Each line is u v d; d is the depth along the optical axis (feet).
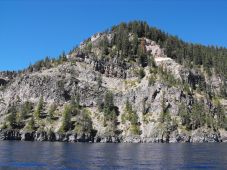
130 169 260.83
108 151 451.12
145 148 526.57
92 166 275.80
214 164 299.99
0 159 312.71
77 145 597.11
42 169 252.42
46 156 352.28
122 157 359.66
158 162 311.68
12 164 277.64
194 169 265.54
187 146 592.60
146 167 273.75
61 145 582.35
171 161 321.73
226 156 380.58
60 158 334.65
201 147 558.15
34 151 418.92
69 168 261.44
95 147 542.98
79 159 329.11
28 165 272.92
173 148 529.04
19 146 518.78
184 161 322.96
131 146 585.63
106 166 277.03
